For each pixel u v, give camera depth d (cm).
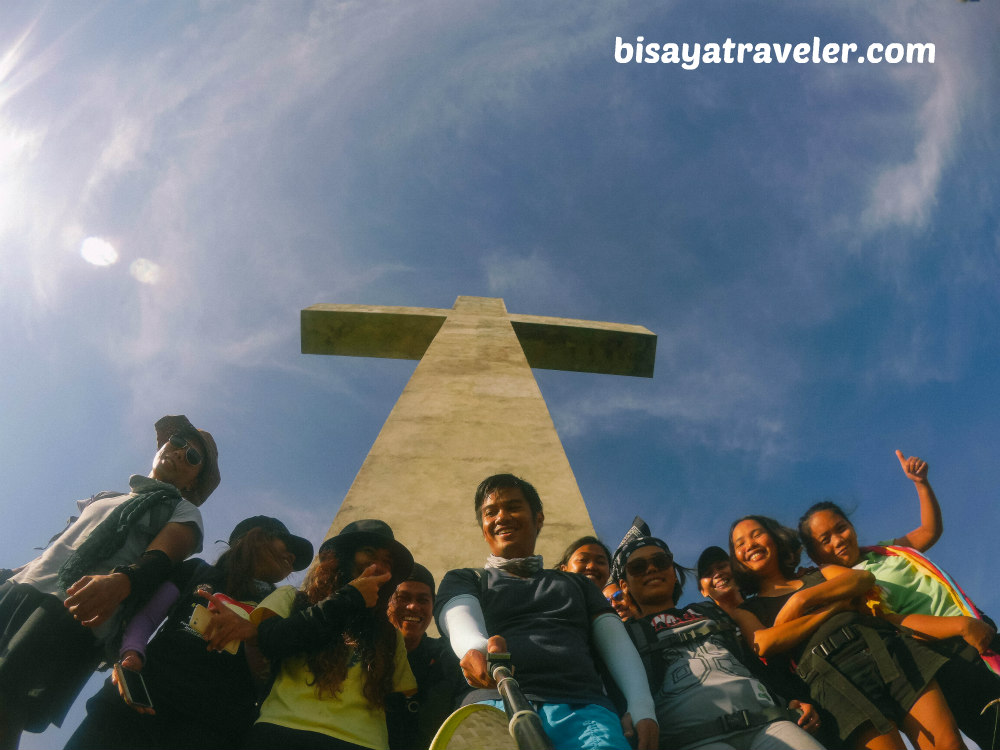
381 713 232
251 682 248
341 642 235
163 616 267
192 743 225
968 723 254
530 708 160
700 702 236
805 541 333
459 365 632
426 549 383
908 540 342
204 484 351
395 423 517
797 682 270
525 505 265
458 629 208
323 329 795
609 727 194
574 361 818
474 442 497
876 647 257
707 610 274
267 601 243
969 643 263
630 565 291
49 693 244
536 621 221
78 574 262
